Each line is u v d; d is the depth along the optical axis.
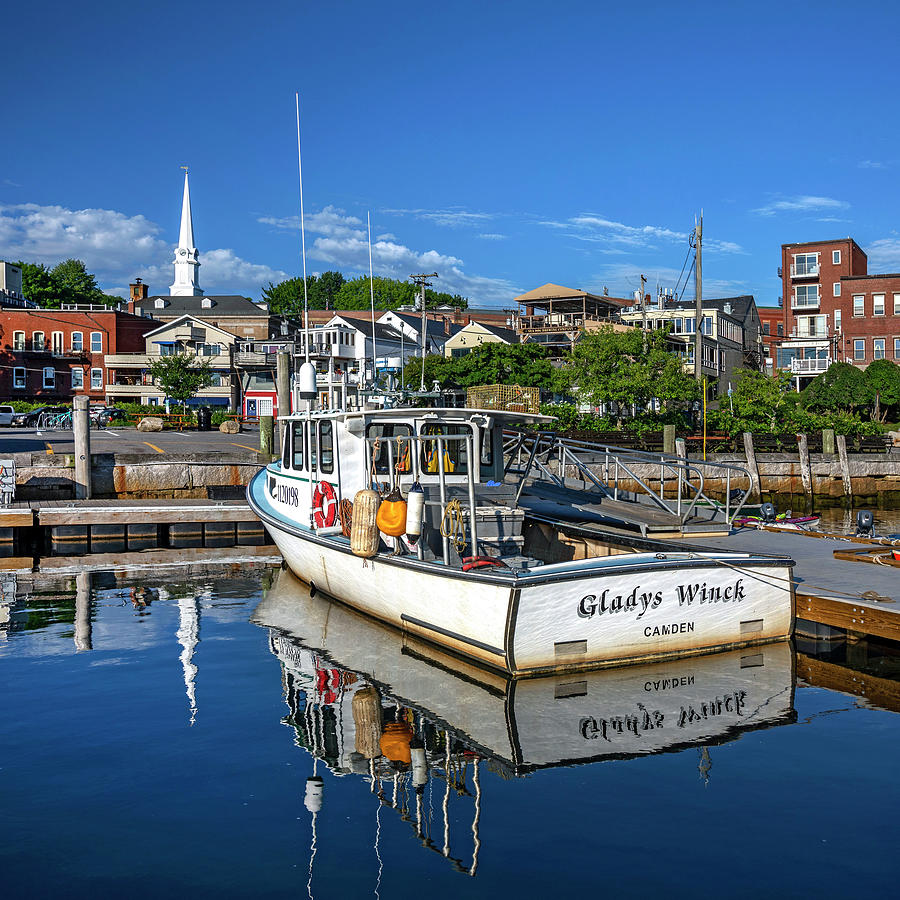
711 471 30.64
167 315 72.69
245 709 8.13
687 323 58.94
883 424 46.00
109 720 7.82
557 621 8.66
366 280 111.44
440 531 10.62
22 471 21.83
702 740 7.17
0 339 64.44
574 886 4.90
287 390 24.72
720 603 9.45
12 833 5.61
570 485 14.58
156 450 25.69
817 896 4.77
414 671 9.32
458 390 12.79
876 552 12.86
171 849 5.40
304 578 14.12
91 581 15.34
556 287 63.19
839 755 6.83
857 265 63.28
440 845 5.39
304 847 5.42
